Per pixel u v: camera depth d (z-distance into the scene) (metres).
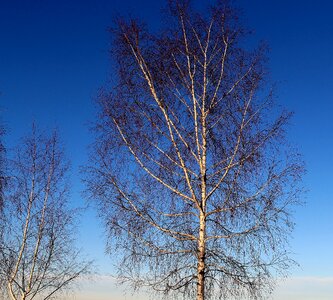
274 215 12.38
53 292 20.45
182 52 14.12
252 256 12.24
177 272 12.38
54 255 20.55
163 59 14.12
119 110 13.77
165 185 13.25
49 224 20.77
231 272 12.23
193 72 14.03
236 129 13.34
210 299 12.24
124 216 12.98
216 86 13.95
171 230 12.87
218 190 13.06
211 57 14.14
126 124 13.62
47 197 21.14
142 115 13.76
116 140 13.64
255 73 13.73
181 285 12.31
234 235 12.54
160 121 13.66
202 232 12.77
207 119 13.66
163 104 13.76
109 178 13.31
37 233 20.67
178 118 13.73
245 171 12.89
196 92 13.99
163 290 12.34
